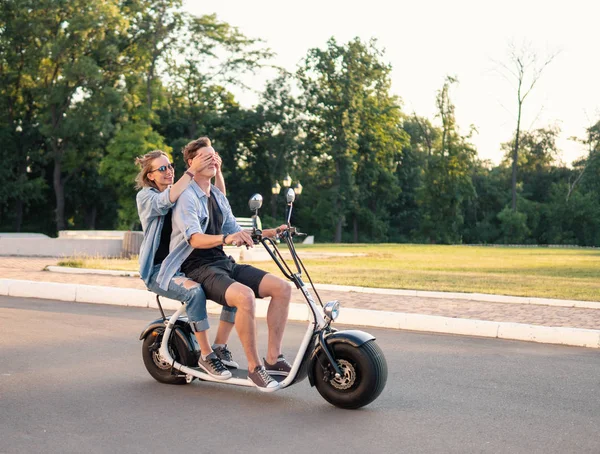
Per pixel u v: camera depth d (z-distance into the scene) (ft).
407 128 262.26
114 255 74.28
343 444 13.37
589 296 39.04
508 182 257.55
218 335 18.16
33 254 72.84
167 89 191.21
